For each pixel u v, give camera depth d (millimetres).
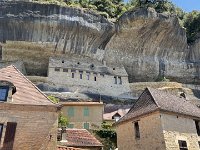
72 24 50250
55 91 46250
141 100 21297
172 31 56938
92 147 18938
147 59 57906
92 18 51969
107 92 50281
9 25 49000
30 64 51219
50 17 49594
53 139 13734
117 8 65562
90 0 66125
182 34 58812
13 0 49656
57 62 49812
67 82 48344
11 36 49469
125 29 53625
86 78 50000
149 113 18938
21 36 49625
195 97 50000
